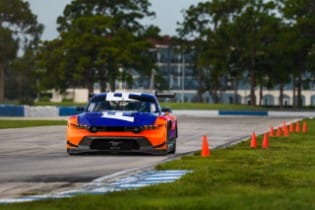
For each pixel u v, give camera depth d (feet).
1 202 95.76
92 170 143.95
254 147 210.38
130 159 170.30
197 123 451.12
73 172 139.74
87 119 178.81
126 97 190.90
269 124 438.81
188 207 87.51
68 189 113.29
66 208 87.81
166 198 95.81
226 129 361.71
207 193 101.30
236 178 120.67
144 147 176.55
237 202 90.79
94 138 176.24
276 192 101.96
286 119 555.28
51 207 88.53
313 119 554.05
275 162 155.84
